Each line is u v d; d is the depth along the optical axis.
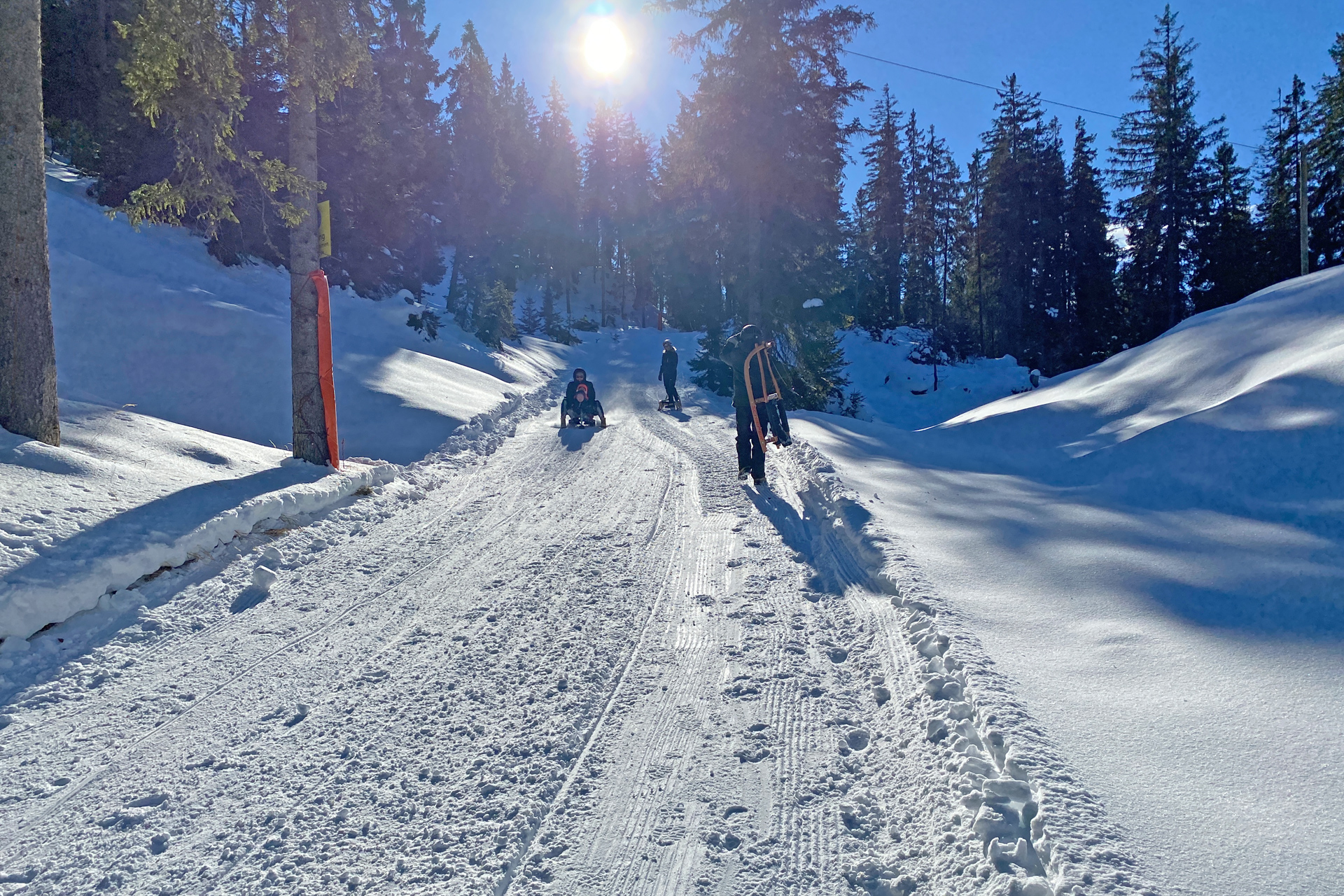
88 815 2.71
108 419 7.34
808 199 21.39
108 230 15.90
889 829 2.50
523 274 60.56
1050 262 38.31
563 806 2.70
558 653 4.01
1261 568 3.99
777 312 21.84
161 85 6.60
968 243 47.44
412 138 29.58
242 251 19.03
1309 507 4.86
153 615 4.52
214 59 6.82
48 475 5.49
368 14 8.29
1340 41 29.73
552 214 61.19
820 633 4.15
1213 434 6.18
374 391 12.73
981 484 7.08
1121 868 1.88
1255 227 37.44
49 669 3.85
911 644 3.67
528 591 5.03
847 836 2.49
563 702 3.46
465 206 33.41
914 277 47.06
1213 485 5.64
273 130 18.05
